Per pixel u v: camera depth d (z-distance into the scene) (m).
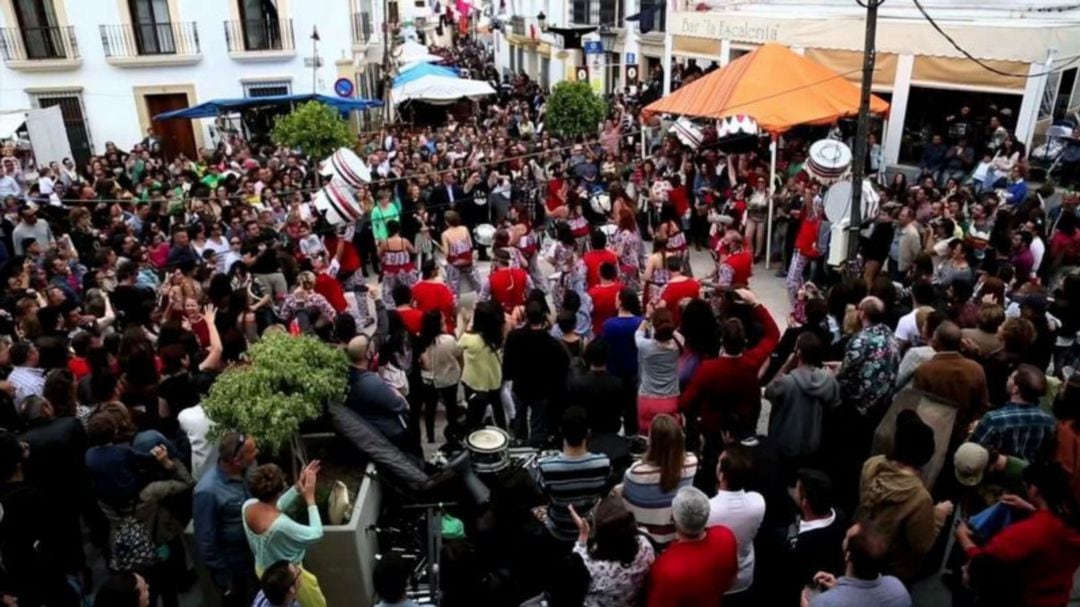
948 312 6.29
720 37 17.64
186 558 5.33
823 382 5.07
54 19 20.81
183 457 5.22
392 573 3.59
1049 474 3.63
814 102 12.06
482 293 8.45
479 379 6.65
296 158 16.61
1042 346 5.89
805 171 11.97
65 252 9.28
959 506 4.86
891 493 3.94
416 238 12.58
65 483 4.89
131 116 22.02
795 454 5.10
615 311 7.38
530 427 6.64
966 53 12.36
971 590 3.89
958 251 8.02
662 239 8.65
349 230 10.37
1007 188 11.93
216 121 21.91
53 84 21.23
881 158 14.51
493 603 3.71
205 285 8.89
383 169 15.45
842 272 8.77
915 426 4.03
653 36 26.36
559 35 32.88
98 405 5.25
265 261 9.19
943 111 16.11
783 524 4.57
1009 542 3.59
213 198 12.91
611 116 22.31
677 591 3.47
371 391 5.39
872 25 8.24
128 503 4.71
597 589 3.60
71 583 4.41
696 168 14.50
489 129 22.08
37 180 14.30
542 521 4.57
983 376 4.83
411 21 57.09
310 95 20.16
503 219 13.27
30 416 4.90
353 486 5.12
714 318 6.05
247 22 22.20
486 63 45.94
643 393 5.88
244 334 6.95
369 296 10.86
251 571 4.46
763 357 5.84
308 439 5.39
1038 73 12.90
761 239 12.55
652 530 4.23
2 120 17.39
